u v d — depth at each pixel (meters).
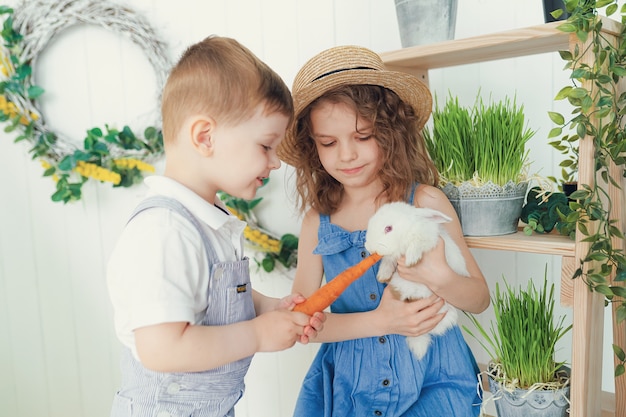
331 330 1.06
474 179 1.08
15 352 1.74
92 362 1.73
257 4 1.58
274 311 0.88
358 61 1.06
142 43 1.57
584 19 0.88
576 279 0.96
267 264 1.59
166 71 1.57
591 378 1.00
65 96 1.64
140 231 0.81
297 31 1.57
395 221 0.94
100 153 1.59
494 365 1.14
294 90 1.13
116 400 0.89
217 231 0.89
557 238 1.04
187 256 0.80
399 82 1.07
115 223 1.67
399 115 1.11
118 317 0.81
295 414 1.13
